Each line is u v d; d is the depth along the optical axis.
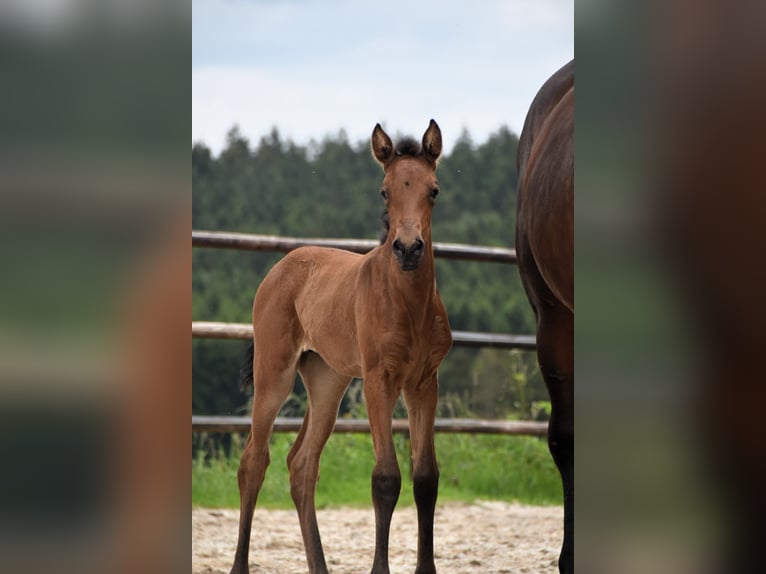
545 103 3.96
